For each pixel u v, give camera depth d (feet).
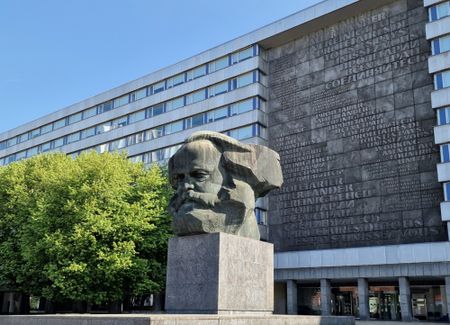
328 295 118.62
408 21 124.88
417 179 114.11
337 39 137.69
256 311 38.99
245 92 150.51
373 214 118.83
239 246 38.50
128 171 100.63
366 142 124.47
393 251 110.42
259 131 145.07
